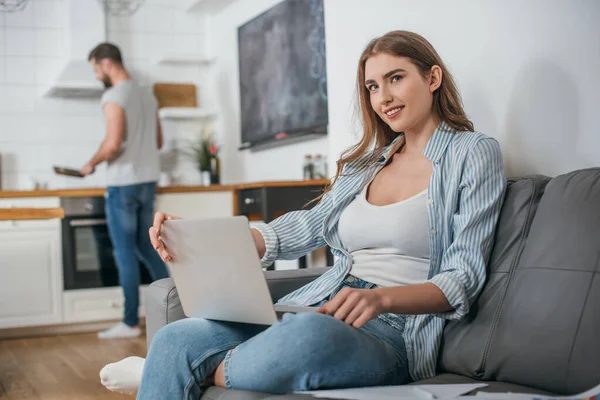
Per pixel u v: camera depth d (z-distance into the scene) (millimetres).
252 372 1519
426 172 1841
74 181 5746
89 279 5102
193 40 6203
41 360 4086
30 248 4965
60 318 5031
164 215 1753
